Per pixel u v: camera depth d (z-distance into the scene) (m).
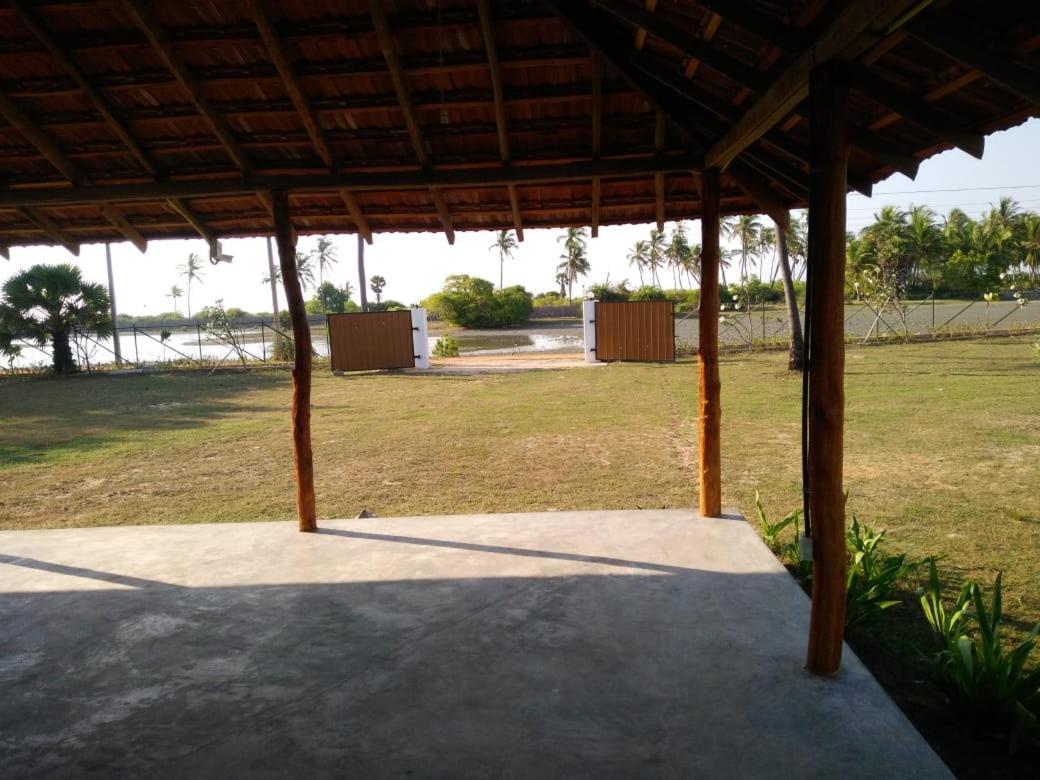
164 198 4.51
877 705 2.47
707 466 4.66
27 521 6.02
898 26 2.01
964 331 20.53
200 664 2.90
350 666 2.85
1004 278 21.50
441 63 3.75
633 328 18.84
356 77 3.88
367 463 7.95
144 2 3.40
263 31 3.51
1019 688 2.61
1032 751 2.57
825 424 2.60
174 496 6.76
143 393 15.56
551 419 10.44
